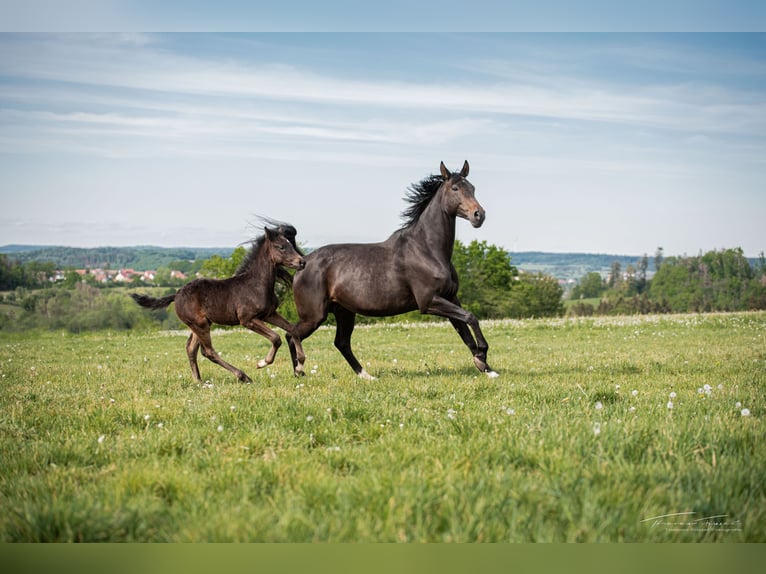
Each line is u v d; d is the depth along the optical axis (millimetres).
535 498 4121
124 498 4414
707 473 4477
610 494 4137
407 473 4645
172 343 22719
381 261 10375
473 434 5684
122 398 8648
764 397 7465
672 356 13055
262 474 4836
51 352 19578
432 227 10273
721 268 104188
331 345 19266
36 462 5441
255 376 11266
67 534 3869
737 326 20875
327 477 4660
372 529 3814
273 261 10523
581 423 5805
